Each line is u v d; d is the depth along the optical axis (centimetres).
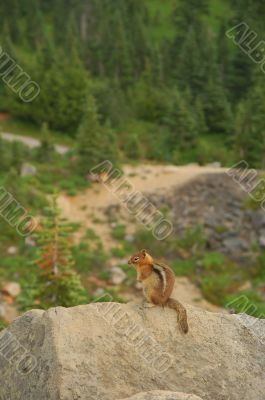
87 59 10375
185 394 1053
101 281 4500
